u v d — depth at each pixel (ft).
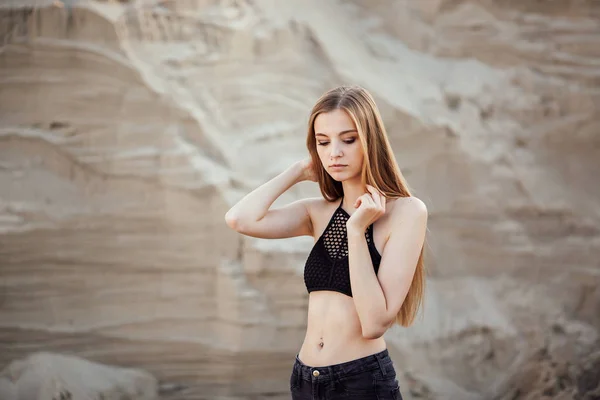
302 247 16.76
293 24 19.72
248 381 16.58
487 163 19.40
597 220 19.89
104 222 16.78
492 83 20.83
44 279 16.81
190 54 18.26
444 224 19.25
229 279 16.38
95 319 16.76
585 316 19.15
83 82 17.47
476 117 20.03
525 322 18.43
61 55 17.47
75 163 17.19
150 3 18.40
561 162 20.63
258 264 16.35
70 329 16.61
